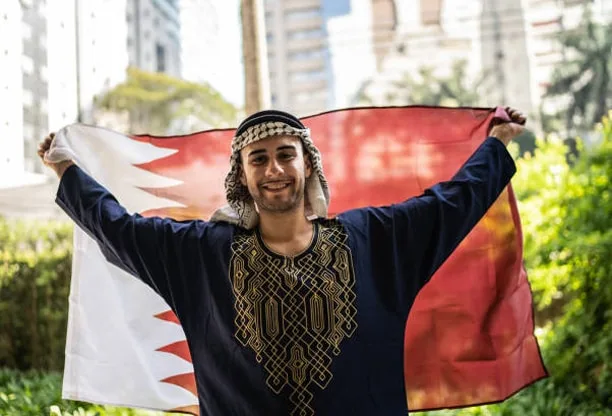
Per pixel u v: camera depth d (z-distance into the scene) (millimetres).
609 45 29188
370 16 42219
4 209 8336
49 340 7352
